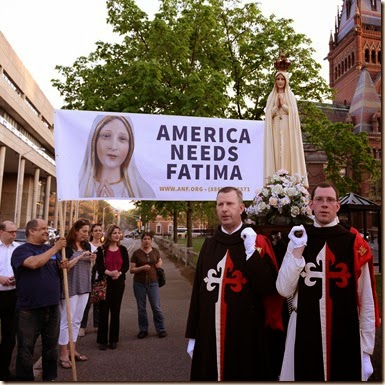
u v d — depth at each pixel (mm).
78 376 4312
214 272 2660
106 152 4688
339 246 2543
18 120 43656
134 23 14055
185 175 4938
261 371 2486
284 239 3008
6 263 4551
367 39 62094
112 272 5434
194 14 14141
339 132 18047
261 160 5195
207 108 12281
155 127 4914
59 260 4184
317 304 2480
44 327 3826
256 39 15102
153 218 24750
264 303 2699
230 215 2717
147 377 4277
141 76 12062
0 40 35375
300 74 15344
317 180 37562
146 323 6059
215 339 2529
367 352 2432
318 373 2414
